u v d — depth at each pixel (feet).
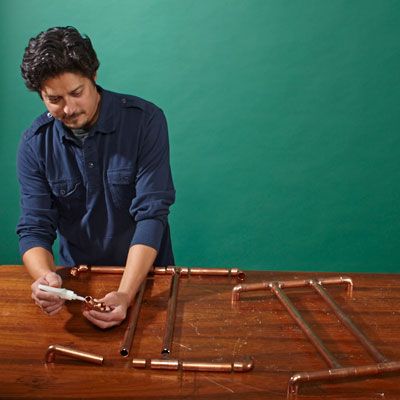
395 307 5.23
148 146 5.62
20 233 5.77
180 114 10.25
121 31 9.92
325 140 10.30
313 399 3.97
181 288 5.52
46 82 4.72
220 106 10.20
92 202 5.84
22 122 10.31
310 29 9.89
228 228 10.69
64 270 5.79
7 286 5.50
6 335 4.70
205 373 4.24
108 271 5.72
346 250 10.75
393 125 10.23
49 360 4.34
